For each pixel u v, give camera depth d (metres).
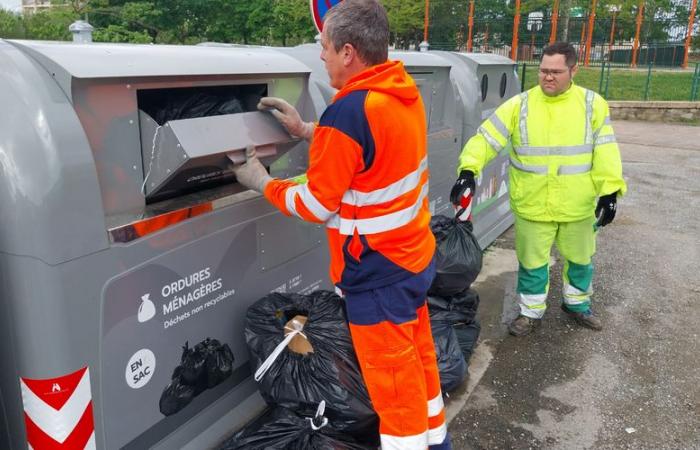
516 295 4.44
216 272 2.28
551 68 3.32
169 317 2.09
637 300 4.44
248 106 2.54
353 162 1.80
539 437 2.84
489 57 5.20
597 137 3.42
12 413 1.85
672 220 6.52
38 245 1.63
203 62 2.11
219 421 2.46
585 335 3.86
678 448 2.79
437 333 3.10
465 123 4.59
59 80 1.69
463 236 3.39
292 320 2.39
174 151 1.90
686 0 28.97
